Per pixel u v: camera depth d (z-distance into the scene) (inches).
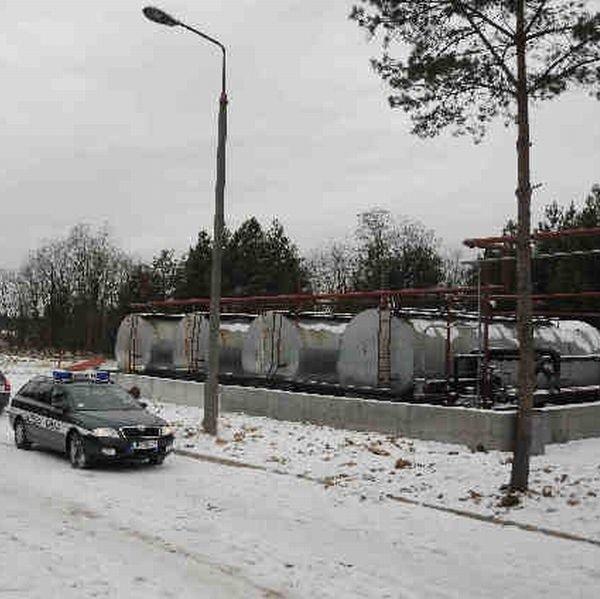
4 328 3555.6
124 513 381.7
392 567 298.0
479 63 406.3
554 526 356.2
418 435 626.2
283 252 2175.2
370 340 762.2
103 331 2687.0
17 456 567.8
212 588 267.0
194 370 1031.6
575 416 623.8
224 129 665.6
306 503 410.9
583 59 392.5
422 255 2308.1
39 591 256.2
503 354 719.7
